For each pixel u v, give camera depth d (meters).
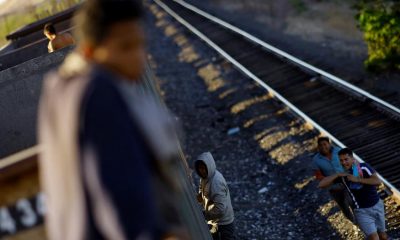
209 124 17.02
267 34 25.12
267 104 16.73
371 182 7.93
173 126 2.53
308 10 26.69
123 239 1.48
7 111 5.57
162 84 22.14
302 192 11.31
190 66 23.97
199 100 19.55
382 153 11.73
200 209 6.91
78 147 1.51
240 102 17.77
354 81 16.55
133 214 1.48
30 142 5.61
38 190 2.46
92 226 1.56
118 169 1.49
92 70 1.60
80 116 1.51
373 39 16.84
